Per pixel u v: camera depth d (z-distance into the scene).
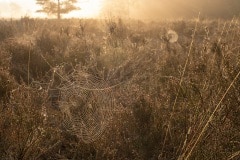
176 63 5.79
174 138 3.41
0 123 3.41
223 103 3.23
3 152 3.20
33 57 6.24
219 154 2.91
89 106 3.94
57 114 4.01
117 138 3.54
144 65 6.18
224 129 3.10
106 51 6.97
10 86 4.40
